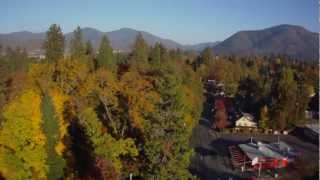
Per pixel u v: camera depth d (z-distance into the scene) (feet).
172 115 105.81
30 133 132.36
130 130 164.86
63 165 136.46
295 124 284.41
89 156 138.00
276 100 286.66
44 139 133.69
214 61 553.23
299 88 310.86
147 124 110.93
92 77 196.75
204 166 197.67
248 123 286.66
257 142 230.48
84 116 150.30
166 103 108.99
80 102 175.11
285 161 195.00
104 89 186.19
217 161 206.39
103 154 123.75
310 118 310.04
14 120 131.44
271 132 283.18
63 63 207.21
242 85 395.14
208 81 501.15
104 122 171.53
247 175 185.78
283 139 262.88
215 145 240.32
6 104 182.29
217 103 328.49
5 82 235.40
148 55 370.94
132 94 174.19
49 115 134.41
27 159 132.05
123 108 174.70
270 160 195.00
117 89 191.01
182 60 472.44
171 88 112.16
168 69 228.84
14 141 131.64
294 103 284.61
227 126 289.12
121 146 125.90
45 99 135.95
